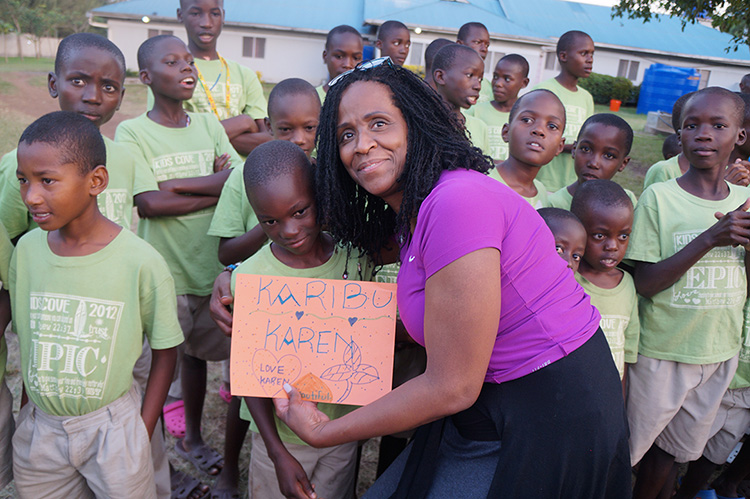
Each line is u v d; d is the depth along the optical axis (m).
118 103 2.68
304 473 1.97
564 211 2.42
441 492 1.69
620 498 1.66
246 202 2.66
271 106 2.88
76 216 1.94
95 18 22.91
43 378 2.01
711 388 2.64
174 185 3.02
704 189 2.66
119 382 2.08
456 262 1.39
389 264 2.26
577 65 4.95
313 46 24.89
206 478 3.03
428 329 1.46
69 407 2.03
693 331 2.57
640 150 13.20
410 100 1.59
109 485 2.05
